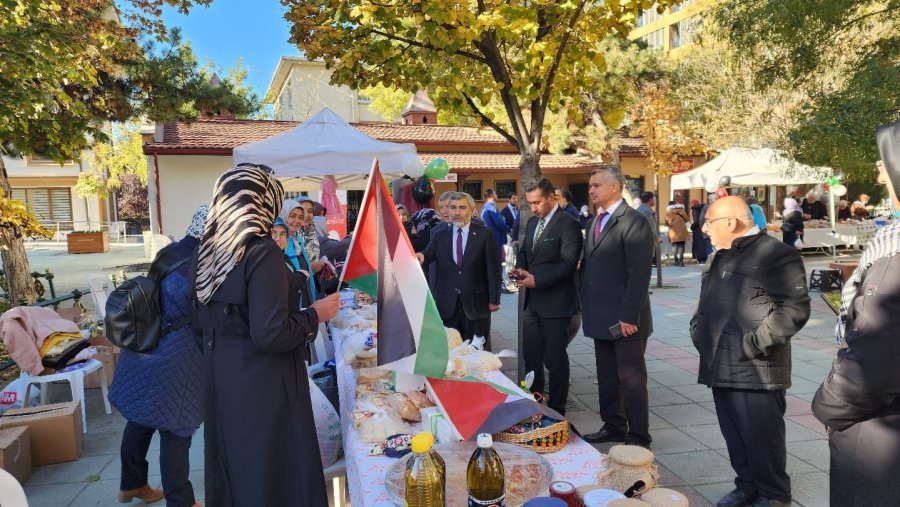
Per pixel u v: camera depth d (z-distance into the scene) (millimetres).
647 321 3684
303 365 2211
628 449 1828
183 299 2855
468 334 4688
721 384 2869
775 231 14500
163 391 2832
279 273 2055
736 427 2965
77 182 28078
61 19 6984
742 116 16547
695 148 18812
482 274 4715
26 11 5957
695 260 14867
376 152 7344
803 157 8031
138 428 3143
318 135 7590
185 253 2934
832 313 8039
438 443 2115
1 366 5695
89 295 11242
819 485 3297
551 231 4141
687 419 4371
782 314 2666
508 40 4875
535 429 2098
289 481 2080
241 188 2098
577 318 4305
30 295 8227
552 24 4637
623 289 3609
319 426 2898
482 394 2256
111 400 2975
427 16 4137
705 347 2961
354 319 3957
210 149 15195
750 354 2758
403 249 2395
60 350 4355
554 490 1651
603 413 3889
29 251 23453
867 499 1698
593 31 4566
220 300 2057
